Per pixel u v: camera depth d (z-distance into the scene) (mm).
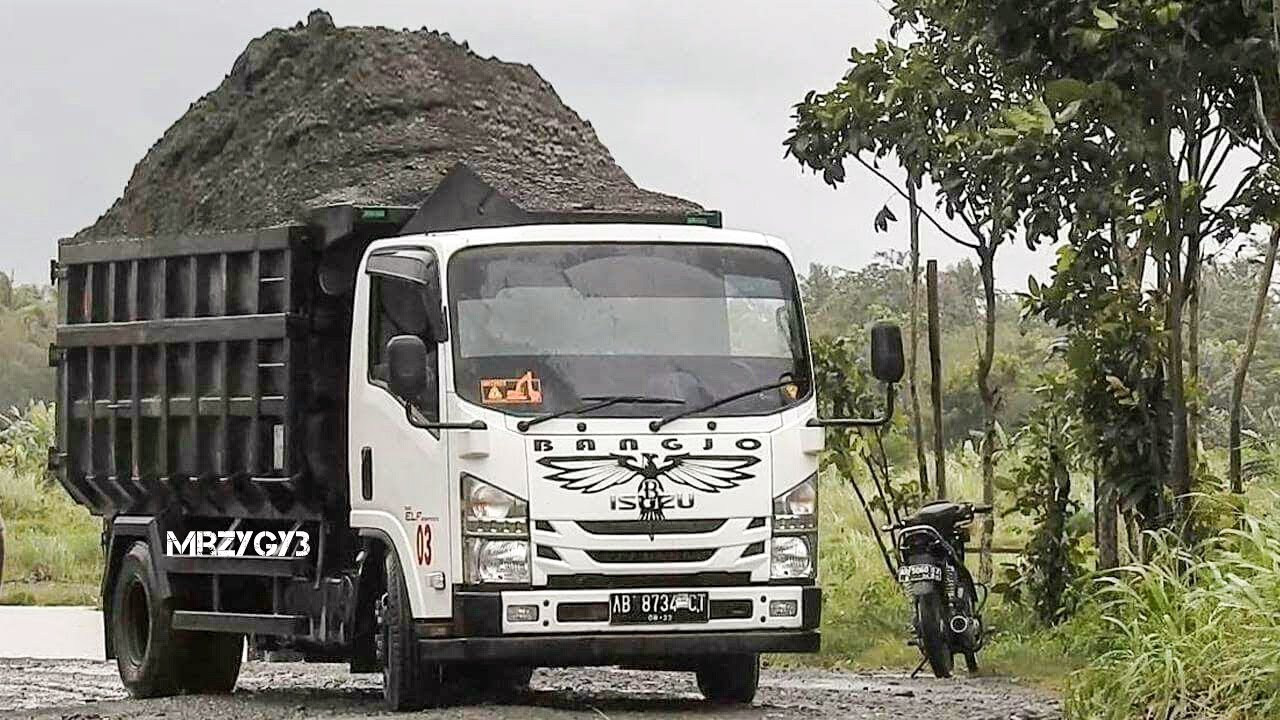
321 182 18656
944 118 21312
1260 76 17844
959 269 54031
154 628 17922
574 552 14047
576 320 14477
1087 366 19125
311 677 20875
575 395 14242
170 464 17641
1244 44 17078
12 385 80000
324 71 19562
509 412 14164
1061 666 18281
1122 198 17891
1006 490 21031
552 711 14352
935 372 21594
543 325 14430
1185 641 12656
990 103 21016
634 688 17812
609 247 14742
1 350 81938
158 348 17797
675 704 15609
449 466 14242
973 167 20469
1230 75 17953
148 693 18141
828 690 17031
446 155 18734
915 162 21453
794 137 22062
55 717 15562
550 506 14047
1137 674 12812
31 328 84062
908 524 18609
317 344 16406
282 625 16766
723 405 14430
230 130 19953
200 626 17406
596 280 14602
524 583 14031
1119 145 17953
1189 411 19391
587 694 17062
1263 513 16031
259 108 19844
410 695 14773
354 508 15617
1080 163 18297
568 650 14031
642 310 14586
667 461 14219
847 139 21812
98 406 18578
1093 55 18125
